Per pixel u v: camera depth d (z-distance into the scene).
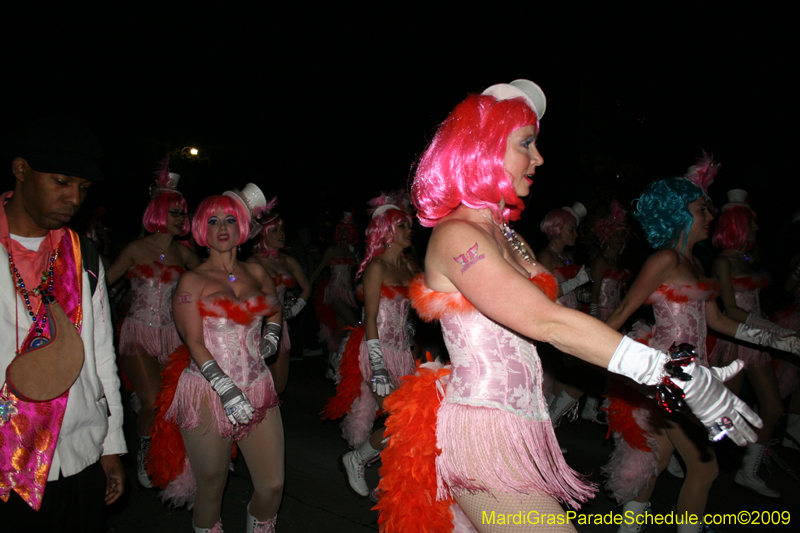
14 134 1.97
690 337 3.55
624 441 3.54
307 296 6.25
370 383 4.42
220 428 3.06
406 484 2.10
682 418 3.32
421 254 9.03
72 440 2.06
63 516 2.04
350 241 8.09
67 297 2.08
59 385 1.99
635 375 1.63
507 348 2.02
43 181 1.95
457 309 2.01
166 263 5.21
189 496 3.40
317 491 4.54
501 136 1.98
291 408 6.82
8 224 2.06
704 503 3.33
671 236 3.61
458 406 2.02
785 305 5.66
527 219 12.48
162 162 5.48
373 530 3.94
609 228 6.96
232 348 3.17
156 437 3.39
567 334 1.68
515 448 1.95
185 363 3.48
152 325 4.93
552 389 5.82
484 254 1.82
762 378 4.50
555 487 1.99
